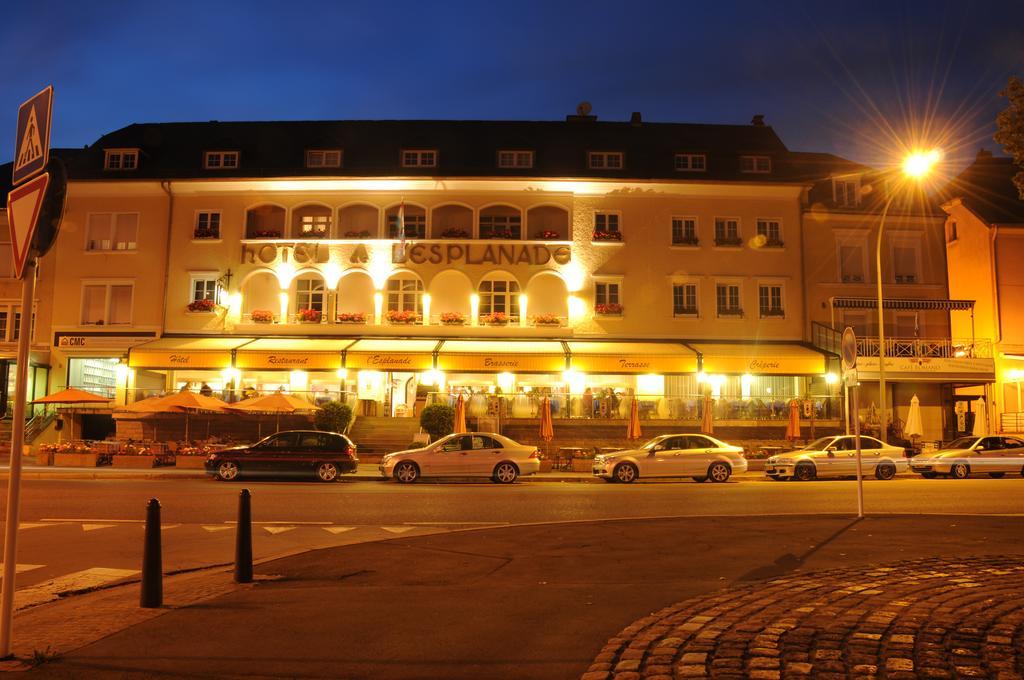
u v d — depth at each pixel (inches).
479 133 1606.8
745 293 1501.0
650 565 397.7
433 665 237.3
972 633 247.3
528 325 1471.5
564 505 692.1
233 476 952.9
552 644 256.8
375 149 1562.5
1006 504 686.5
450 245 1488.7
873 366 1380.4
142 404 1170.0
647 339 1478.8
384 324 1462.8
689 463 976.3
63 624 287.7
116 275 1469.0
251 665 238.2
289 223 1494.8
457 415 1215.6
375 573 388.5
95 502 690.8
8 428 1386.6
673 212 1509.6
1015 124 362.6
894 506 674.2
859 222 1531.7
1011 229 1519.4
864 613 275.1
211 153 1525.6
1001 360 1497.3
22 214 245.4
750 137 1653.5
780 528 518.3
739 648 237.3
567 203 1503.4
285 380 1460.4
